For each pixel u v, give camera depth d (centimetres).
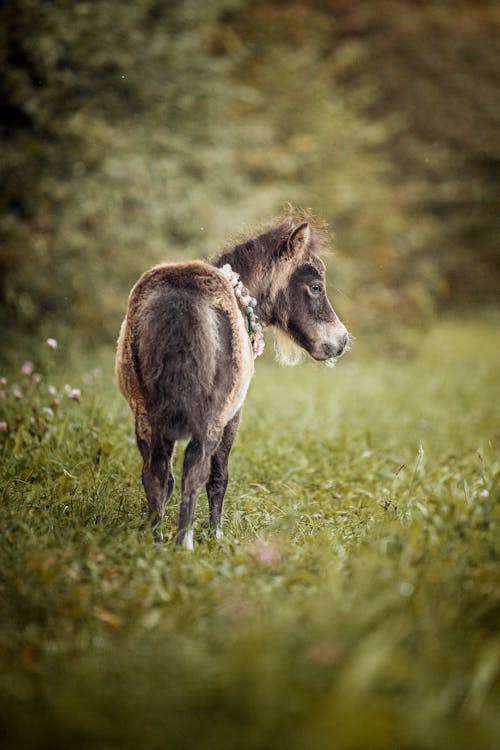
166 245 1972
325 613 473
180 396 656
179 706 401
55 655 466
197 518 819
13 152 1723
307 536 717
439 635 480
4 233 1755
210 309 686
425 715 398
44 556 599
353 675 400
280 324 844
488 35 3541
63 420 1021
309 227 832
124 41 1941
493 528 603
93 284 1853
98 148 1836
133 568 600
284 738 382
